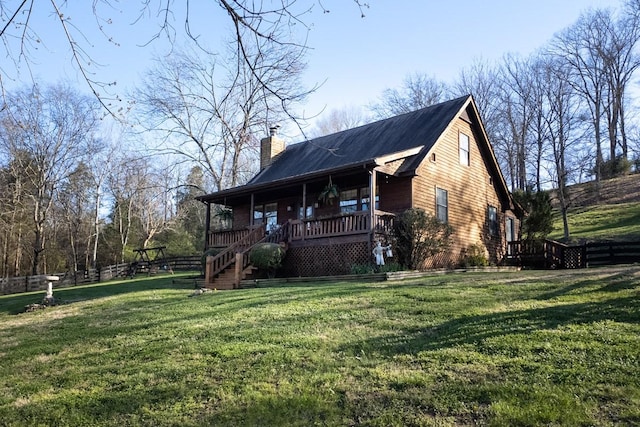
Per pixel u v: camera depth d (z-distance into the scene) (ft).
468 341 18.93
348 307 28.12
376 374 16.10
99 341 25.76
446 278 40.52
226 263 56.39
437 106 68.44
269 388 15.67
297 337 21.67
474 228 67.21
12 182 116.26
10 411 15.99
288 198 72.08
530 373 14.98
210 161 94.27
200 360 19.56
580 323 20.17
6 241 123.95
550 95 117.39
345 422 12.84
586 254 64.90
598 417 11.81
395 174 55.11
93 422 14.53
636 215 94.12
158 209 152.46
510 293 28.84
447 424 12.15
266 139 85.10
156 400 15.71
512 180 132.36
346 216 52.75
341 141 74.43
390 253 48.65
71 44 14.61
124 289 59.93
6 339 29.53
